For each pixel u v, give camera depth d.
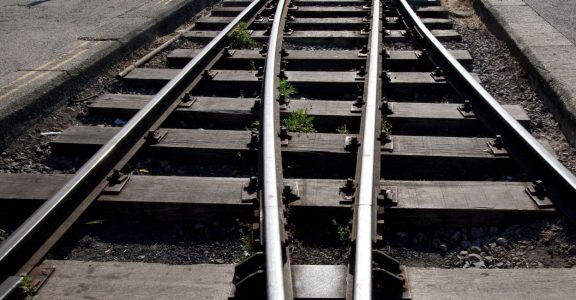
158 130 5.24
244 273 3.24
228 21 9.39
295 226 3.91
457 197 4.09
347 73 6.67
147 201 4.12
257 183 4.22
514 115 5.56
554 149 5.11
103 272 3.47
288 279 3.17
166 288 3.32
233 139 5.07
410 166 4.75
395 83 6.37
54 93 6.17
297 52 7.54
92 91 6.69
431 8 9.77
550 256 3.64
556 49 6.93
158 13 9.44
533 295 3.20
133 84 6.86
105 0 11.24
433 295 3.19
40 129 5.73
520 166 4.52
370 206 3.61
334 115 5.49
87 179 4.24
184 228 4.08
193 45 8.45
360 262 3.10
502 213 3.96
